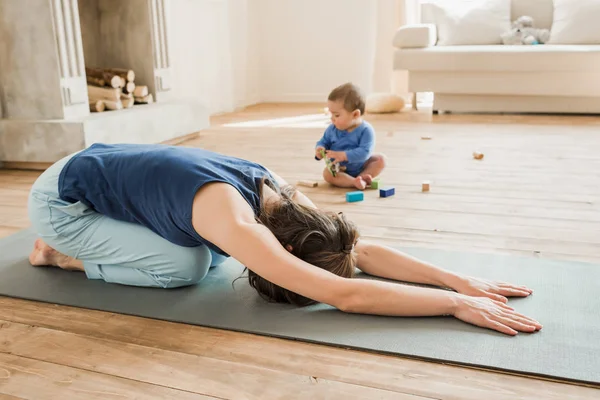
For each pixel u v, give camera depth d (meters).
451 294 1.37
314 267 1.30
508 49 4.57
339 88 2.67
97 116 3.23
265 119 4.90
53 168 1.62
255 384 1.14
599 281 1.54
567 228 2.01
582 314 1.36
